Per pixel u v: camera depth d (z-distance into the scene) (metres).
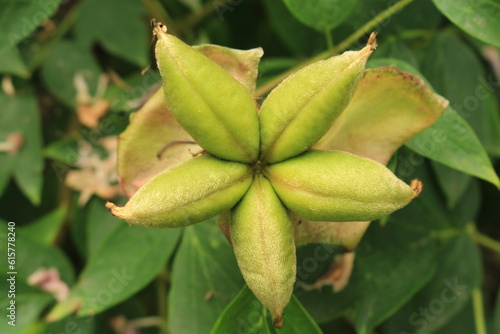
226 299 0.28
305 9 0.28
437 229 0.30
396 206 0.23
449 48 0.30
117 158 0.25
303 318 0.26
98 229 0.31
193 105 0.23
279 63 0.30
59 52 0.32
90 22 0.33
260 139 0.24
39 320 0.32
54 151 0.32
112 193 0.31
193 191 0.23
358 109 0.25
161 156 0.25
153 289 0.33
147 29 0.33
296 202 0.23
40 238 0.32
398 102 0.25
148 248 0.29
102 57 0.33
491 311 0.34
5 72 0.31
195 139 0.23
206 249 0.28
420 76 0.27
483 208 0.33
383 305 0.29
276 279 0.23
